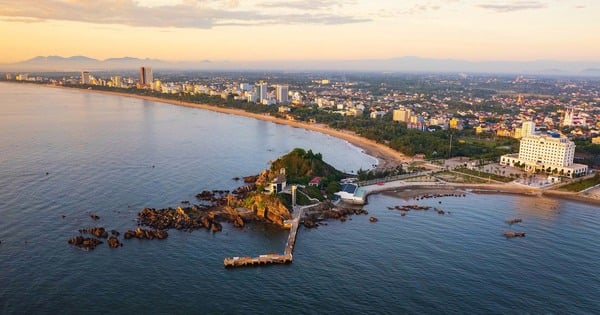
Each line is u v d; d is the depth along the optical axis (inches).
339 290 6766.7
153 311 6092.5
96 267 7229.3
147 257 7682.1
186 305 6259.8
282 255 7755.9
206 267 7440.9
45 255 7549.2
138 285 6742.1
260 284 6919.3
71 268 7155.5
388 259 7819.9
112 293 6491.1
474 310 6304.1
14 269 7052.2
